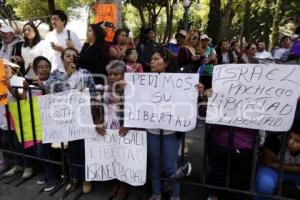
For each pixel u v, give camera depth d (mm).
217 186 3051
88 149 3312
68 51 3438
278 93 2607
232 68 2697
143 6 18734
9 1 17344
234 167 3066
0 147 4180
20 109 3568
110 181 3771
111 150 3271
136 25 27531
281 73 2568
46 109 3348
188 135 5148
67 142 3488
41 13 18156
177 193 3229
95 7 5750
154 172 3223
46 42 4562
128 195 3467
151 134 3156
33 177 3869
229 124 2807
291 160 2928
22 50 4586
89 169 3342
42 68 3654
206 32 15969
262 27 28719
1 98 3527
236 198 3164
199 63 5449
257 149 2928
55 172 3670
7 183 3732
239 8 24234
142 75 2957
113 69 3088
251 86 2670
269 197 2867
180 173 3088
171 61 3793
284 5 19734
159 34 28453
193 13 23609
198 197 3406
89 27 3797
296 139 2762
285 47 8211
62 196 3449
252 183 2896
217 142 3055
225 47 6758
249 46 8820
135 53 4938
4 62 3717
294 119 2775
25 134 3633
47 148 3578
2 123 3887
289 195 3002
